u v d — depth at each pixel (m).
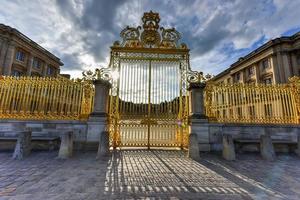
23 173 5.41
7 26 30.16
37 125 9.12
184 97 10.26
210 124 9.53
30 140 8.00
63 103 9.47
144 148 9.73
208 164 6.94
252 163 7.18
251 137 9.70
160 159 7.60
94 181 4.85
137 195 4.05
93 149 8.85
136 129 9.93
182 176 5.45
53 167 6.10
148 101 10.09
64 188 4.32
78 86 9.70
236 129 9.69
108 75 10.09
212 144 9.31
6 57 29.86
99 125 9.06
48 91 9.52
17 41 31.59
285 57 31.02
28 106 9.31
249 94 10.34
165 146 9.83
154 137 9.88
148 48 10.28
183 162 7.18
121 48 10.24
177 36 10.73
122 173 5.63
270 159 7.69
